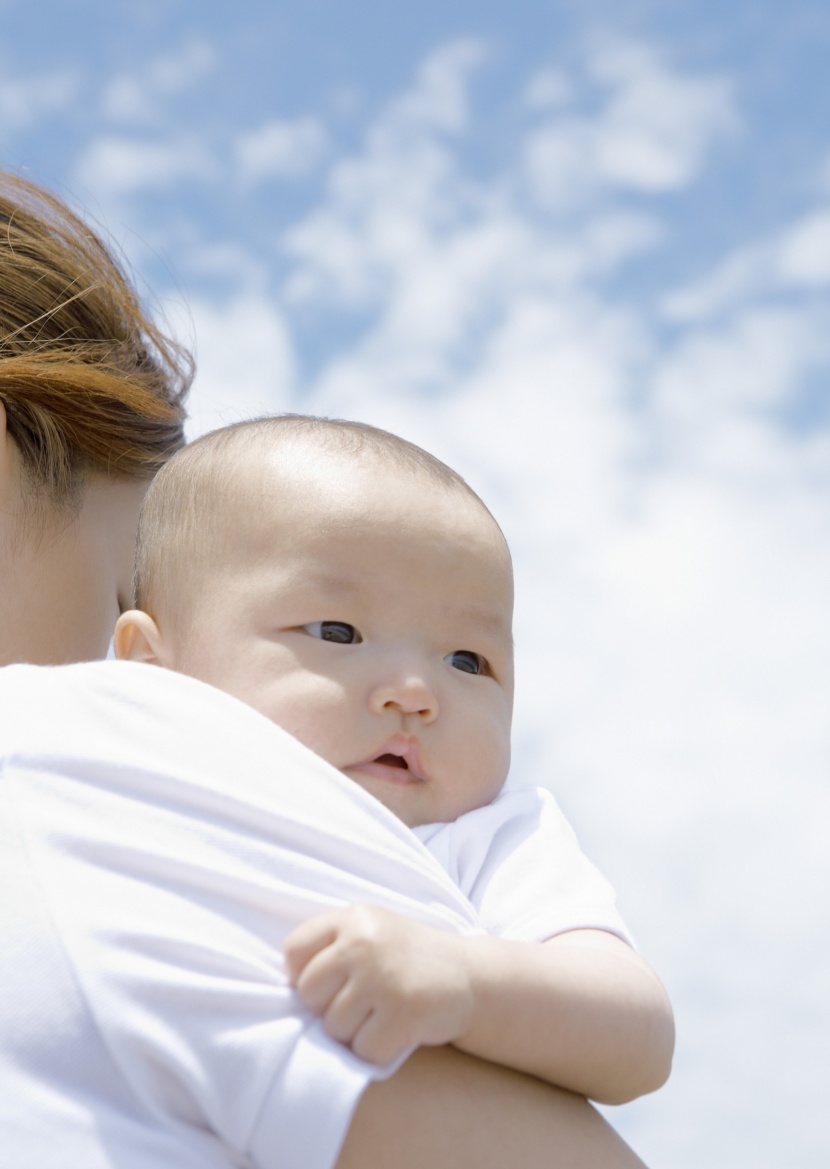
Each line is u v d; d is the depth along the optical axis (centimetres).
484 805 156
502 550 167
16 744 119
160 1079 104
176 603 161
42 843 112
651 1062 127
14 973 106
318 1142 102
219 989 106
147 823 114
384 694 147
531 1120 116
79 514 178
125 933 107
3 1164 99
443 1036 111
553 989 118
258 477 161
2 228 194
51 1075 103
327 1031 107
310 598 151
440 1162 109
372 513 156
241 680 150
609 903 141
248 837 115
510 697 165
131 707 123
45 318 189
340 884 116
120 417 183
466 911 126
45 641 173
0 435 169
